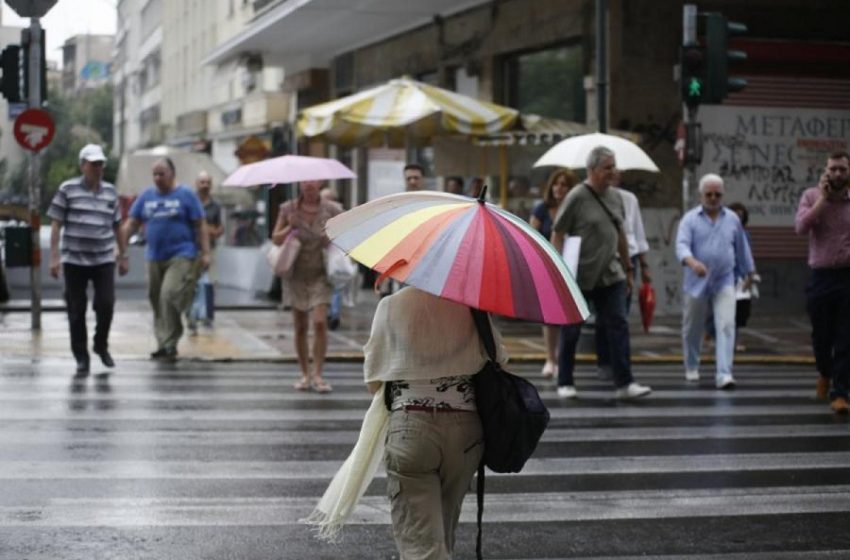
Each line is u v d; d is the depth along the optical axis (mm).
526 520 10836
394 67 42344
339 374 20328
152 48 91875
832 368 16984
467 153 30453
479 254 6988
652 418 16219
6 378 18688
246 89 62312
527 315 6914
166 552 9562
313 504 11156
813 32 31734
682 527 10688
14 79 25578
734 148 31547
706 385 19797
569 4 31578
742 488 12180
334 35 43656
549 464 13172
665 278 30844
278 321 28938
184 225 21312
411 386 7484
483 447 7551
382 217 7336
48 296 35344
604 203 17391
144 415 15555
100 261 19594
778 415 16609
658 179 30609
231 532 10172
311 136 28531
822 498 11812
